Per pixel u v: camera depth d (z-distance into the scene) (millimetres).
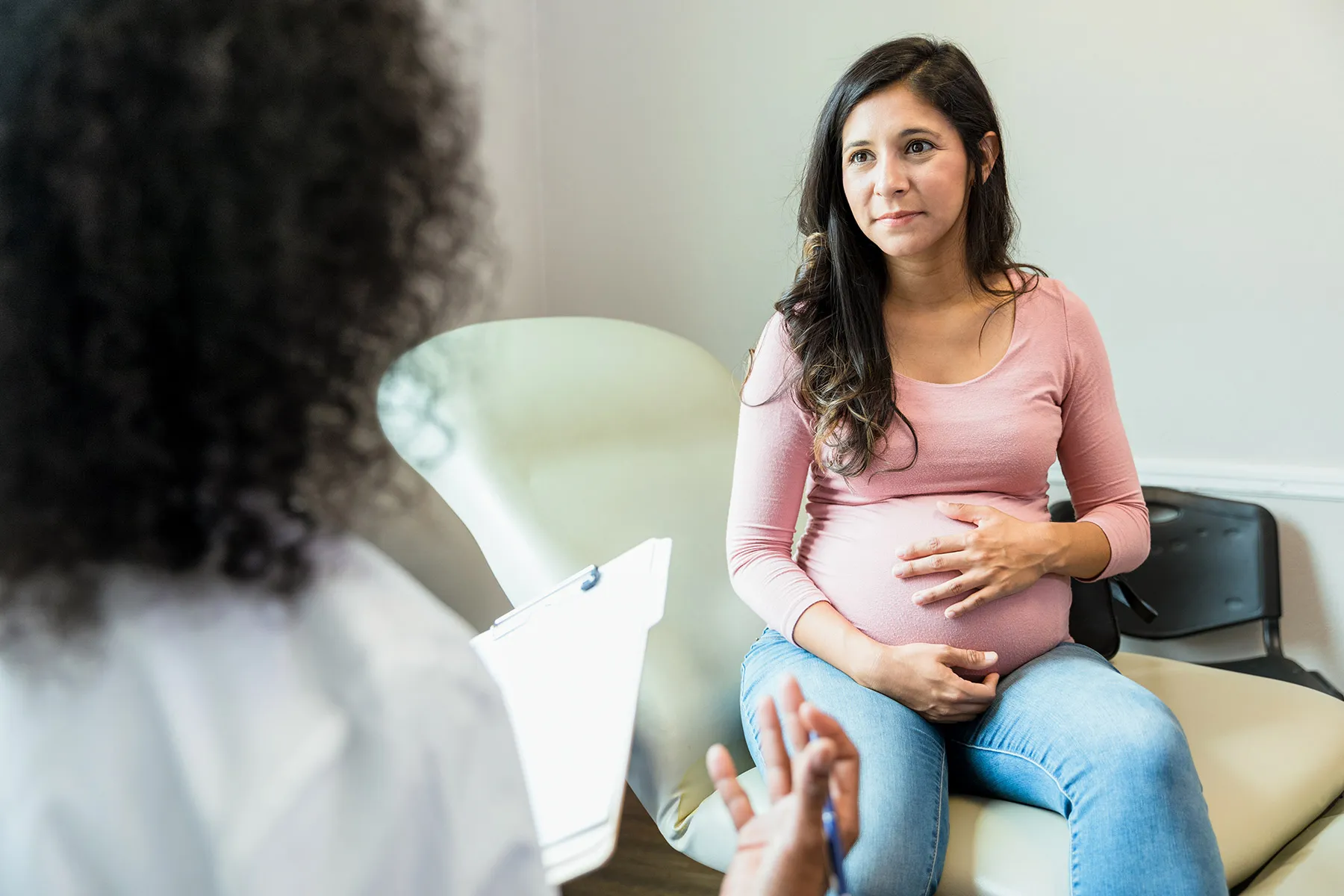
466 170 435
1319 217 1808
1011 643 1176
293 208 361
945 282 1271
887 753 1057
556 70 2352
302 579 385
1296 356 1859
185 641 369
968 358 1262
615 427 1660
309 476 400
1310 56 1770
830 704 1124
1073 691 1086
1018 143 1989
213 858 340
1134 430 1999
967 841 1063
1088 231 1970
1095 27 1898
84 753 350
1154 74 1874
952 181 1193
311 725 361
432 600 421
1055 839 1042
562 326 1809
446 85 422
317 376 381
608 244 2379
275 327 364
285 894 336
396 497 428
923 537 1205
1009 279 1298
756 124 2197
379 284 392
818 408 1246
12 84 344
